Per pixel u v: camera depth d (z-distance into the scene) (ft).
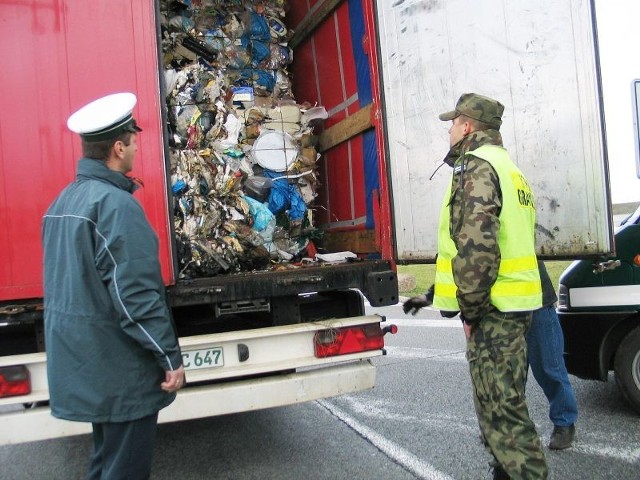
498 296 8.30
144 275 7.01
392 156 11.98
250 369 10.59
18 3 9.71
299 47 17.10
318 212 16.70
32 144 9.68
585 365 13.33
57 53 9.85
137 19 10.23
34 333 10.30
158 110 10.28
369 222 13.64
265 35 16.33
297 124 15.28
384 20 12.13
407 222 11.82
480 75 11.16
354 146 14.30
